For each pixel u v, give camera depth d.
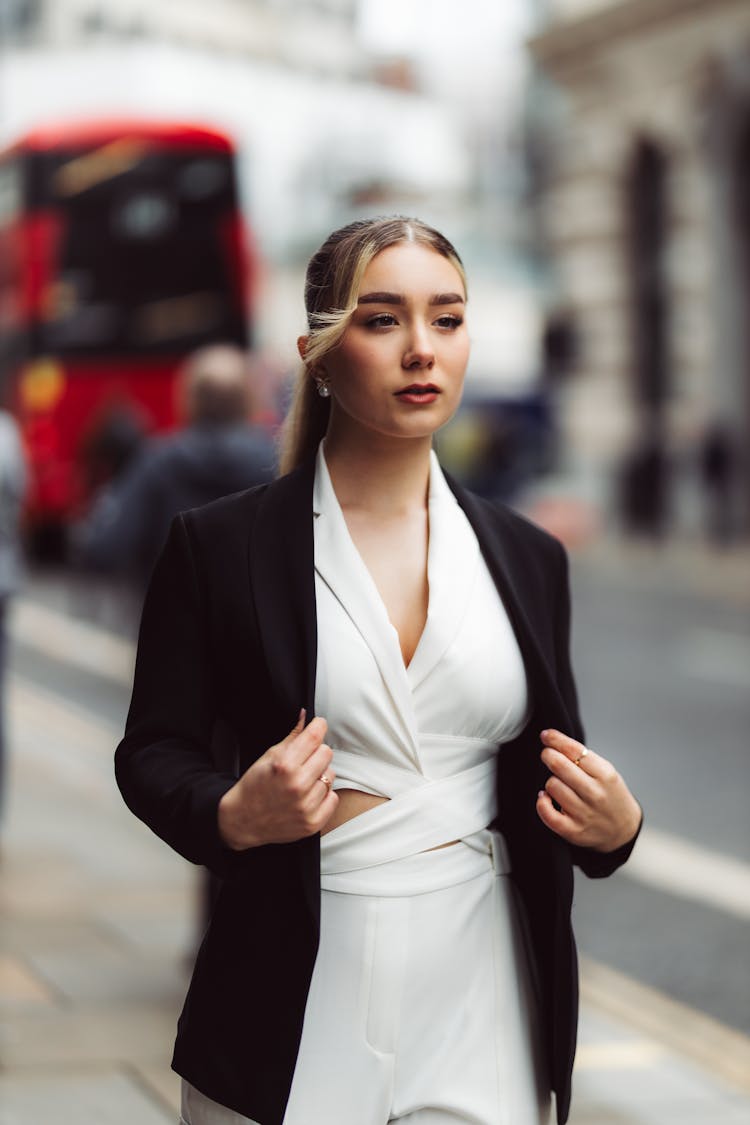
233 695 2.13
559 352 25.47
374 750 2.08
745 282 23.69
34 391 17.08
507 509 2.26
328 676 2.06
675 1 23.33
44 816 7.25
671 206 24.42
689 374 24.22
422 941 2.07
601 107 25.23
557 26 25.52
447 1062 2.08
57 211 17.12
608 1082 4.30
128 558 5.00
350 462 2.16
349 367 2.08
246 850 2.00
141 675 2.16
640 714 10.12
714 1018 4.94
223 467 4.99
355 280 2.05
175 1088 4.07
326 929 2.07
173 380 17.30
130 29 47.47
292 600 2.09
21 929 5.48
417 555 2.15
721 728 9.65
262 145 37.28
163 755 2.10
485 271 31.00
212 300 17.36
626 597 17.53
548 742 2.08
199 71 35.41
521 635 2.14
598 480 25.22
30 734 9.37
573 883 2.13
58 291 17.12
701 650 13.15
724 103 23.25
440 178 40.38
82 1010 4.67
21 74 26.77
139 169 17.27
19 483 6.11
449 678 2.09
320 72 39.41
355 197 35.34
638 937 5.78
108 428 16.97
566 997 2.12
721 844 7.02
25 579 18.22
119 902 5.85
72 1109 3.92
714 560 20.95
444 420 2.10
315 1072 2.05
